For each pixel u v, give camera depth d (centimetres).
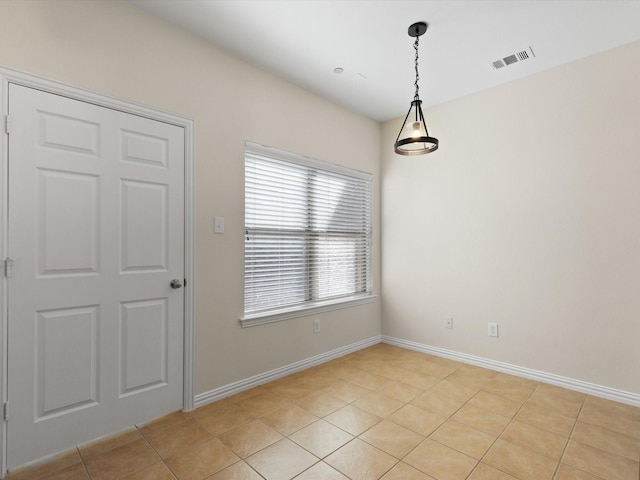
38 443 178
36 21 177
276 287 297
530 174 292
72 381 189
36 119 177
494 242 312
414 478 168
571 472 172
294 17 221
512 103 302
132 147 209
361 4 208
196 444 195
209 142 246
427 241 360
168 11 216
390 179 394
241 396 256
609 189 254
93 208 195
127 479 166
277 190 297
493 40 245
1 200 168
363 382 283
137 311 212
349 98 339
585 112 265
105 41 200
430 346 356
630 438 202
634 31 233
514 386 276
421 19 222
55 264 183
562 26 228
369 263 392
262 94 282
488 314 316
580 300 267
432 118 356
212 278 247
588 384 262
